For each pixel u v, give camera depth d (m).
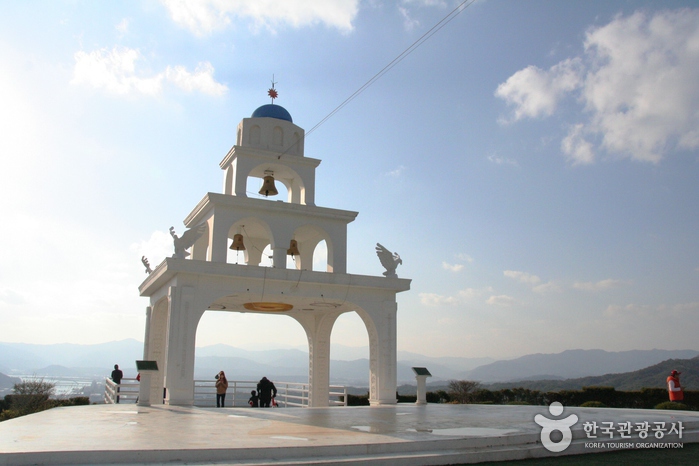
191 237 24.81
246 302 28.89
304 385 34.62
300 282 26.34
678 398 23.67
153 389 28.73
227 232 26.69
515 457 12.61
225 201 26.70
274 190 30.06
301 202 29.58
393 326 28.27
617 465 11.88
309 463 10.55
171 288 24.19
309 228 30.27
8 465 9.80
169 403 23.22
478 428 15.26
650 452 13.77
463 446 12.68
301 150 30.08
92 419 17.02
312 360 33.91
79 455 10.19
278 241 27.56
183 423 15.89
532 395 34.59
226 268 24.84
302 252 32.66
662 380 64.75
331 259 28.69
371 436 13.19
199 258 29.91
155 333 29.38
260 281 25.83
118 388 28.58
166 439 12.18
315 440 12.30
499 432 14.22
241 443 11.64
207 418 17.61
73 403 35.38
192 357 23.92
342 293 27.48
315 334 34.00
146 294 30.48
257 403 27.58
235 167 28.42
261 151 28.77
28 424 15.40
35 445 10.93
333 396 36.44
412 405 27.06
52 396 36.81
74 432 13.37
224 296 25.42
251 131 29.45
